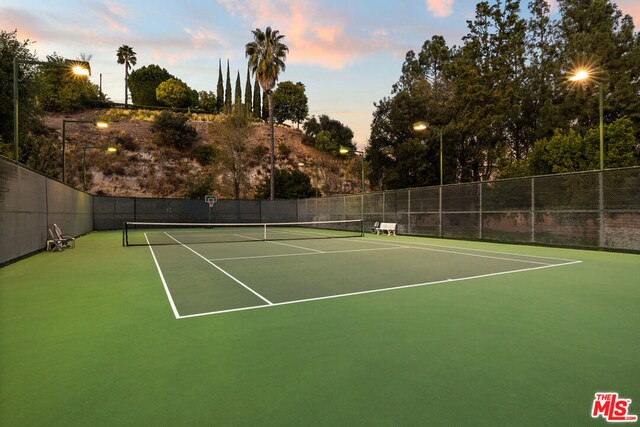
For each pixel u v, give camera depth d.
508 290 6.59
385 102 37.72
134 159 47.28
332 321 4.73
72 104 54.28
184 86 72.38
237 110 40.94
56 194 15.18
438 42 50.34
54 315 5.02
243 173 42.50
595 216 13.49
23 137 20.17
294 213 33.97
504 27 35.59
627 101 29.31
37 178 12.55
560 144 24.73
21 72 19.02
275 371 3.24
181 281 7.52
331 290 6.61
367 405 2.67
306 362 3.43
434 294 6.28
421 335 4.18
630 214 12.56
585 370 3.27
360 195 26.09
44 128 44.84
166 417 2.52
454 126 33.28
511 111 34.12
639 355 3.60
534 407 2.65
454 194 19.09
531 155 27.02
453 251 13.35
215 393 2.85
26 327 4.50
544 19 40.47
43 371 3.26
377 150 37.78
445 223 19.59
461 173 35.72
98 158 45.06
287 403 2.70
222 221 34.00
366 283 7.25
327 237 21.06
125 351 3.72
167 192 45.00
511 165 29.25
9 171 9.87
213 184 41.69
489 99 33.09
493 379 3.09
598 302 5.70
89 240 18.94
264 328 4.45
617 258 11.20
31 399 2.77
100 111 57.91
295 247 15.00
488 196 17.38
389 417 2.51
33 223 12.12
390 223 22.92
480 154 33.97
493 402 2.72
